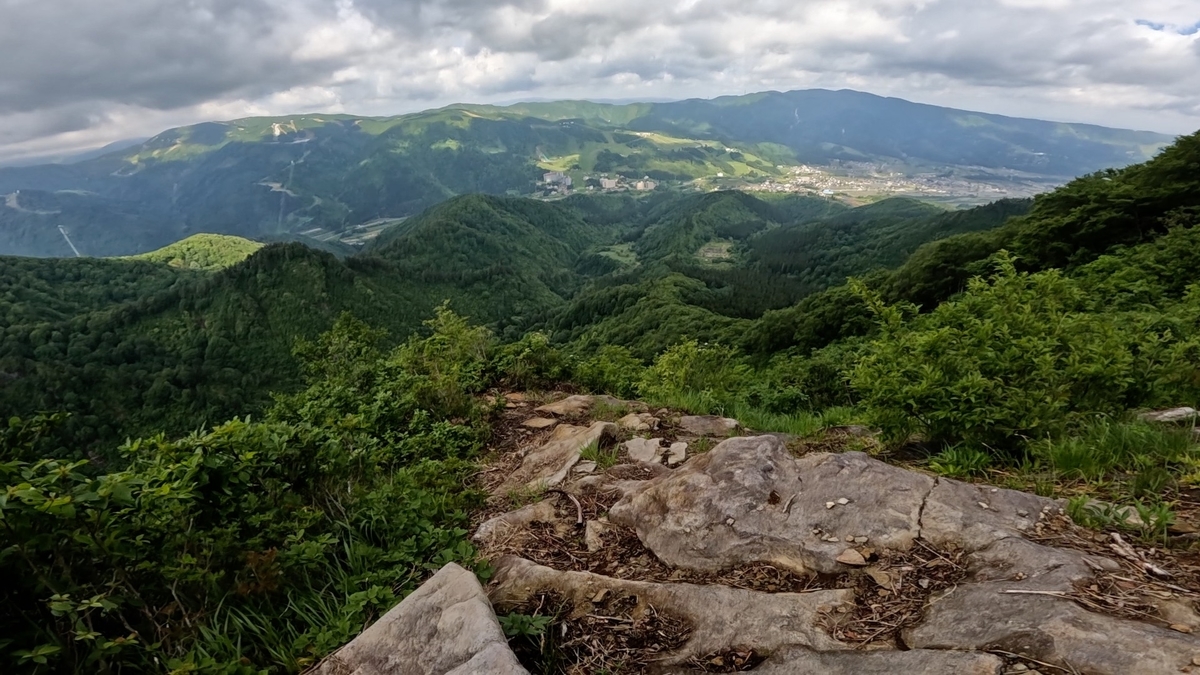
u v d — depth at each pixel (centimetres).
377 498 377
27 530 221
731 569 283
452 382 727
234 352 10094
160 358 9925
